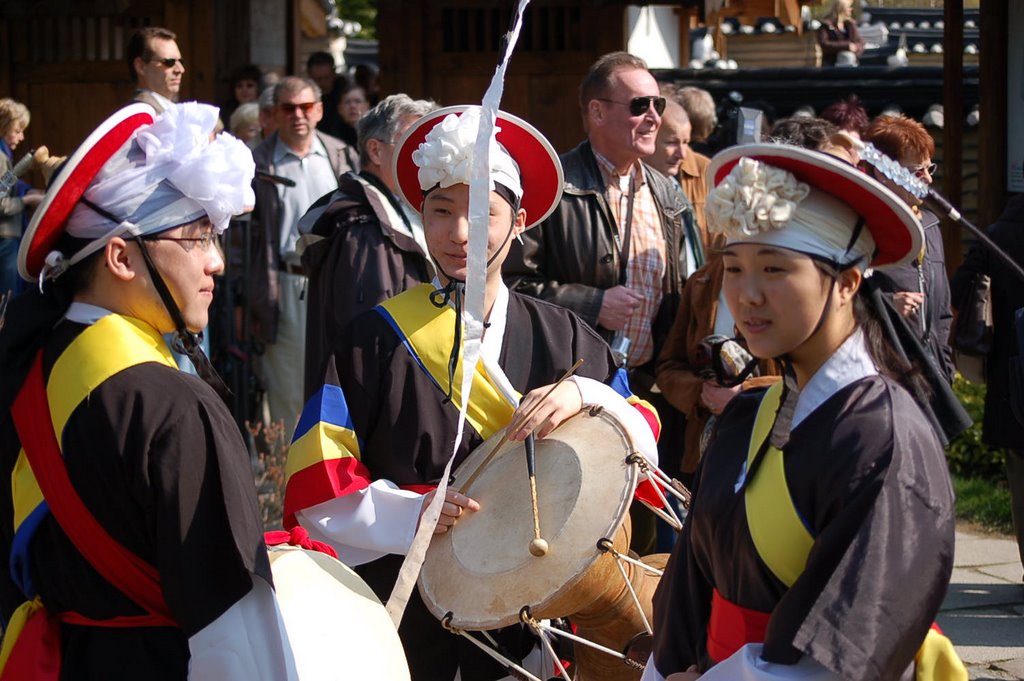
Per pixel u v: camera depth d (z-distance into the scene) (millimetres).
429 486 2904
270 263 6414
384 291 4070
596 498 2664
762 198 1920
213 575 2070
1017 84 6262
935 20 14258
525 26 8477
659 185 4457
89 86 8500
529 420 2838
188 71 8281
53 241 2158
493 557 2699
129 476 2057
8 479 2199
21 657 2156
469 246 2439
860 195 1934
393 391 2900
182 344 2223
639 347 4316
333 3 16266
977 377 5059
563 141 8484
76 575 2117
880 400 1945
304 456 2867
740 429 2133
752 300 1965
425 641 2891
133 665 2117
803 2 9094
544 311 3094
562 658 3055
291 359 6539
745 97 11117
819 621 1836
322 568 2361
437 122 3078
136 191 2125
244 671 2068
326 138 6816
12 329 2184
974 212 9492
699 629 2195
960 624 4766
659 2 8453
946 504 1906
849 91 10992
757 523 1991
